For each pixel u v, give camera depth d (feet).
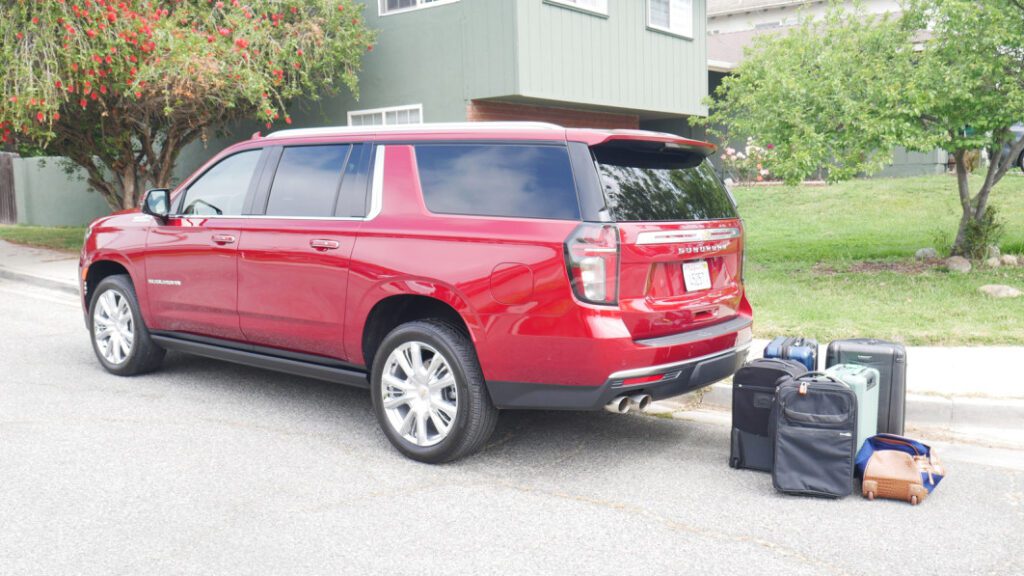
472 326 14.99
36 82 36.68
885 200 52.34
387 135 17.01
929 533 12.73
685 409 19.69
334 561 11.76
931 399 18.17
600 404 14.34
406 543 12.37
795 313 26.66
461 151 15.96
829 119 31.40
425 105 48.24
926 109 29.30
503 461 16.14
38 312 32.32
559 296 14.16
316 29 44.42
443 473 15.44
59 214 68.54
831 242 41.93
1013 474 15.29
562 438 17.62
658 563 11.73
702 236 15.78
